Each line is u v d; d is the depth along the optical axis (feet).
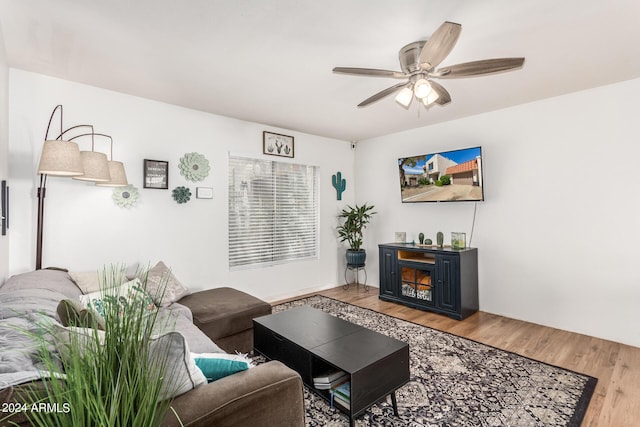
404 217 15.16
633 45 7.23
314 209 15.96
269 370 4.30
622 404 6.47
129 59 7.81
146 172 10.43
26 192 8.46
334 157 16.58
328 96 10.41
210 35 6.75
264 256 13.94
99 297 7.00
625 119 9.29
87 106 9.39
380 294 14.16
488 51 7.47
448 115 12.60
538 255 11.04
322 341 6.59
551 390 6.98
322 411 6.38
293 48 7.30
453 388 7.09
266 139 13.79
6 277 7.66
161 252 10.86
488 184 12.23
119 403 2.33
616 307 9.52
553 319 10.74
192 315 8.32
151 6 5.75
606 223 9.66
